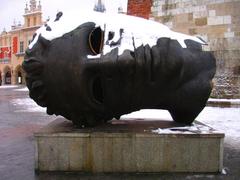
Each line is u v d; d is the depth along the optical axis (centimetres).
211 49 1769
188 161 566
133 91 573
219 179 538
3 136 901
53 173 563
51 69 566
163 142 564
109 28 588
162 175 555
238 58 1705
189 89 605
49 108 605
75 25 582
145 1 1972
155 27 608
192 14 1825
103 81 566
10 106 1830
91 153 567
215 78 1747
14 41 7381
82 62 555
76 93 562
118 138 564
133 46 564
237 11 1711
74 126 624
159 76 577
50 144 569
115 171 567
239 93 1698
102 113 597
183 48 605
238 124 1052
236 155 684
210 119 1159
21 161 642
